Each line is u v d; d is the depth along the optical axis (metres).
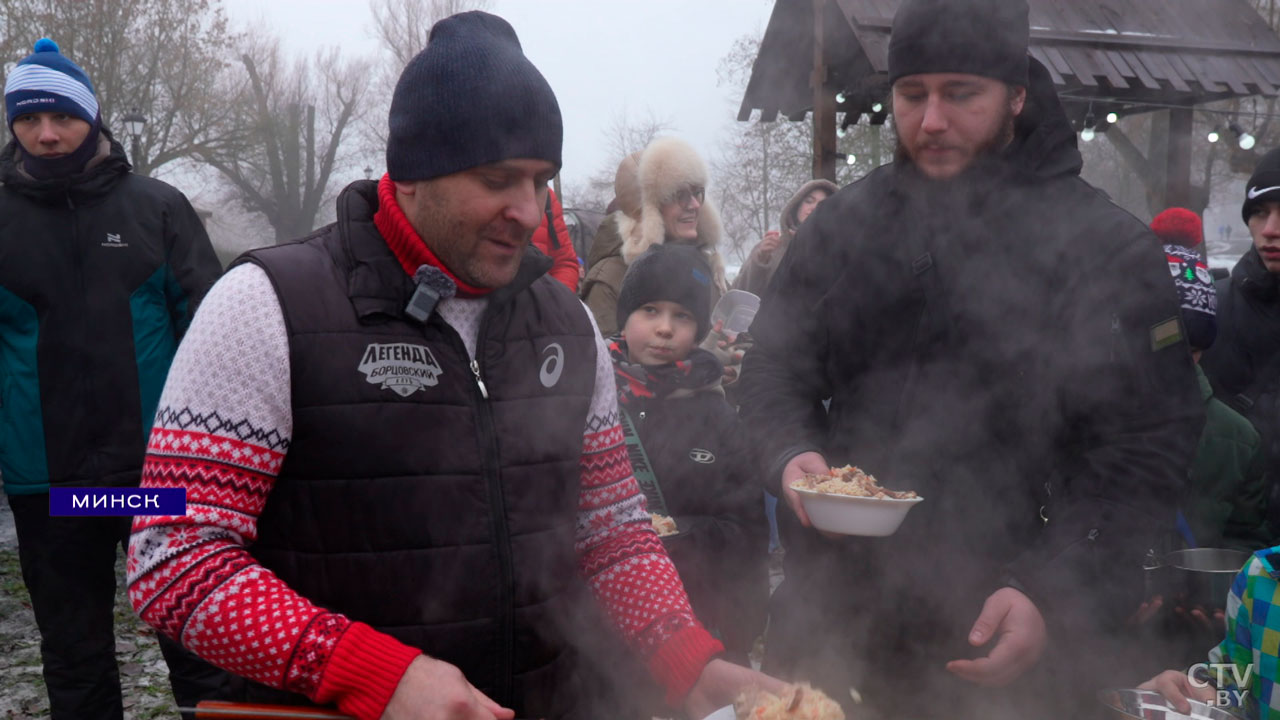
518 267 1.15
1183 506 2.38
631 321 2.26
